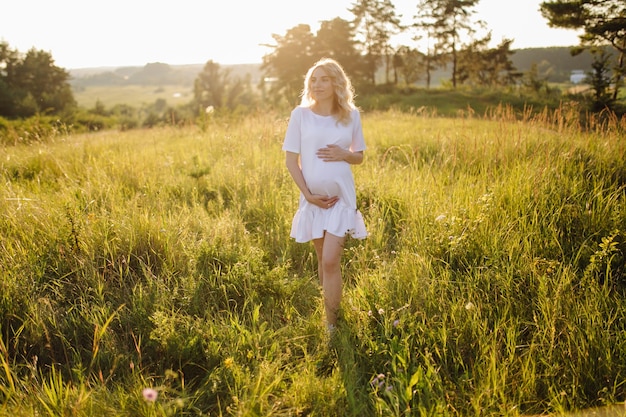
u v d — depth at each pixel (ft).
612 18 125.08
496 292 10.97
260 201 17.43
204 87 297.94
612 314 10.40
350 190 10.83
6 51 282.97
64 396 8.48
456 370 9.02
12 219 13.80
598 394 8.25
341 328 10.52
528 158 19.63
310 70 11.05
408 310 10.44
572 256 12.42
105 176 19.04
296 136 10.98
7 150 25.79
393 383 8.64
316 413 8.20
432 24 218.18
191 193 18.53
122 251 12.91
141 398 8.13
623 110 90.94
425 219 14.85
